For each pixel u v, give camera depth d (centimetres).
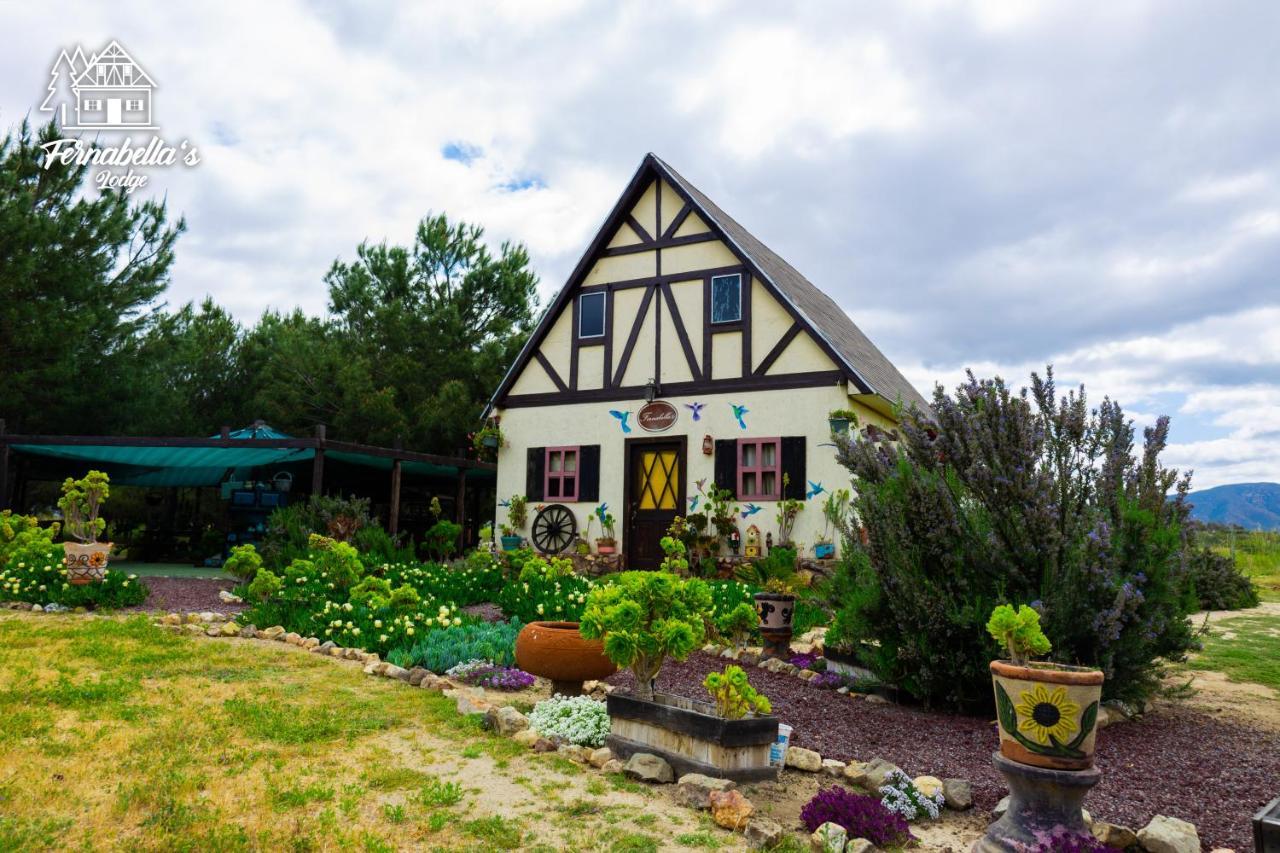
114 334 2047
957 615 636
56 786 410
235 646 779
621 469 1630
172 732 498
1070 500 676
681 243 1656
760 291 1559
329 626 841
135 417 2114
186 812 379
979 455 657
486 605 1111
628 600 509
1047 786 359
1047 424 697
